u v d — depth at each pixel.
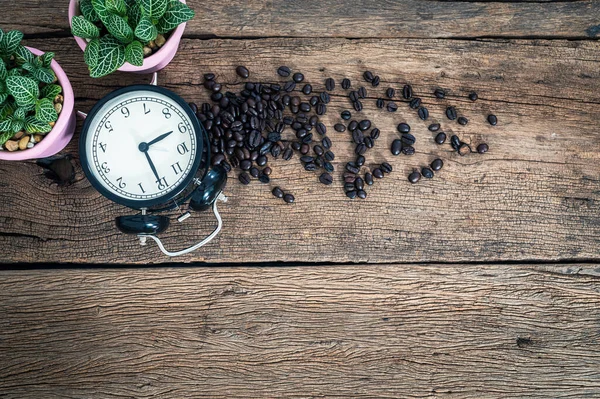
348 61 0.75
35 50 0.67
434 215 0.75
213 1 0.75
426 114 0.75
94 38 0.65
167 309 0.73
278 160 0.74
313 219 0.74
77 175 0.73
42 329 0.73
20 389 0.73
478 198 0.75
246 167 0.73
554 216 0.75
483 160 0.75
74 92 0.73
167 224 0.67
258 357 0.74
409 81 0.75
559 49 0.76
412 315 0.74
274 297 0.74
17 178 0.73
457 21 0.76
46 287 0.73
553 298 0.75
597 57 0.76
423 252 0.74
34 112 0.65
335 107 0.75
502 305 0.75
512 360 0.74
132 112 0.67
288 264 0.74
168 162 0.67
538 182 0.75
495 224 0.75
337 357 0.74
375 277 0.74
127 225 0.66
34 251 0.73
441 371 0.74
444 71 0.75
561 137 0.76
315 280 0.74
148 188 0.67
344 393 0.74
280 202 0.74
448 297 0.74
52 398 0.73
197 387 0.73
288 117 0.74
